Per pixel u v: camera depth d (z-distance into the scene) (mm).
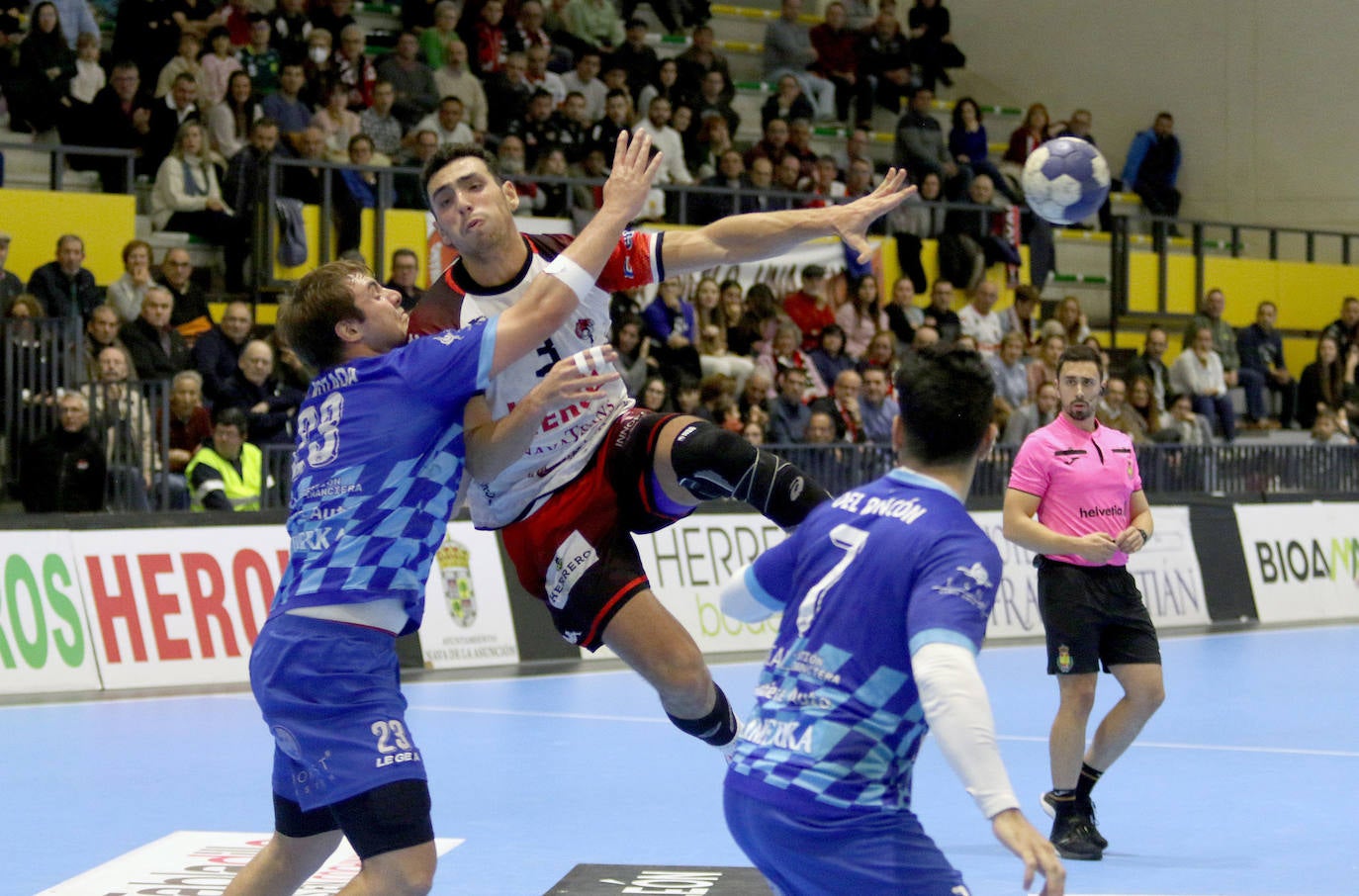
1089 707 6102
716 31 22922
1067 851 6094
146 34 16062
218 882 5590
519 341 3971
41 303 12766
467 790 7391
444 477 4027
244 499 11797
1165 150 23312
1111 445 6273
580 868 5770
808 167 18812
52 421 11594
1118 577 6137
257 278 14711
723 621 13359
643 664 4867
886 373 15430
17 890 5504
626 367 13961
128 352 12555
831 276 16844
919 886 3215
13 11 15703
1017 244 19000
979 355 3520
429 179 4676
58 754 8281
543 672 11914
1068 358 6250
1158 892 5559
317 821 4148
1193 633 14914
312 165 14852
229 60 16109
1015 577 14719
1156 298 20922
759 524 13906
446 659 12023
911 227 18703
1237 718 9922
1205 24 23609
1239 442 17906
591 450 4906
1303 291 22016
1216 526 15922
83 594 10742
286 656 3879
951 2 26375
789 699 3377
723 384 14000
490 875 5730
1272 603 16125
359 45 16938
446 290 4820
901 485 3469
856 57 22047
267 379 12633
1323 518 16891
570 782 7594
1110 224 21906
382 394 3941
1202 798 7359
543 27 19391
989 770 3035
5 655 10391
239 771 7785
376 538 3906
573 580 4871
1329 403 19891
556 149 16750
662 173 17891
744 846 3414
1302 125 22766
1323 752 8672
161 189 14859
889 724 3281
